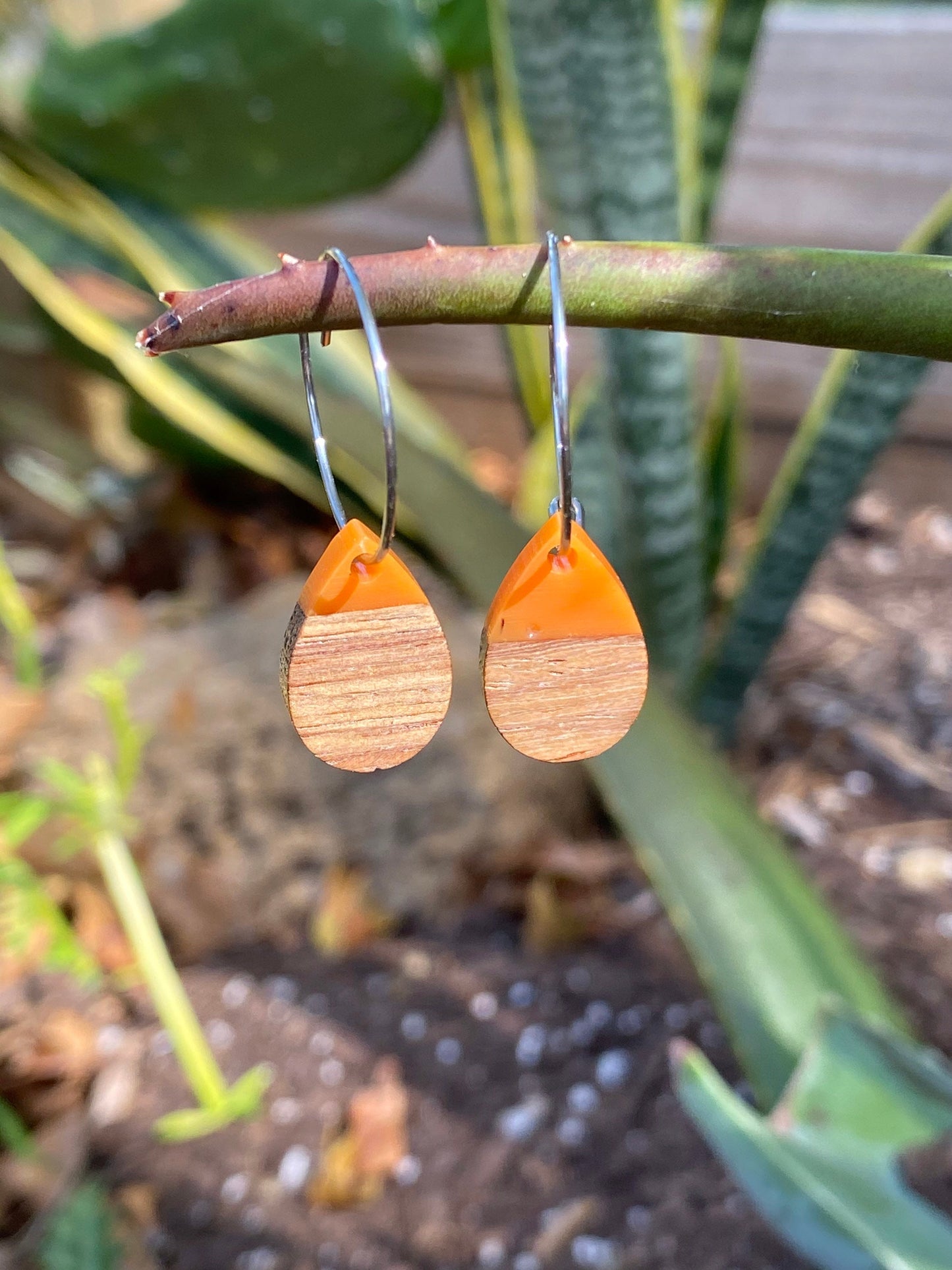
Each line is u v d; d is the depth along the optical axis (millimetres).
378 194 234
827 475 134
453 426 266
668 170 115
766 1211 75
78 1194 110
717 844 107
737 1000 96
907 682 177
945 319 47
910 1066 82
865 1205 76
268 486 239
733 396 156
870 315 48
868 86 194
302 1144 117
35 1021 131
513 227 182
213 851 150
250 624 180
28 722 168
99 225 184
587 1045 124
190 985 137
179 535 232
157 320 47
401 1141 116
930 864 142
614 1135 114
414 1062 124
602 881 143
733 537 222
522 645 66
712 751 119
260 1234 109
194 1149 117
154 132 187
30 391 276
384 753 69
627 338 116
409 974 136
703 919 102
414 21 169
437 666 67
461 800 151
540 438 191
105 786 126
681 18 213
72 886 146
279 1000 134
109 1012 134
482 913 145
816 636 190
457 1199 110
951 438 215
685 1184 109
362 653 66
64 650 209
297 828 151
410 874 147
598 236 120
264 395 165
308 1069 125
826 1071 84
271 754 157
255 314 48
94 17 231
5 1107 117
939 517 221
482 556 138
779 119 203
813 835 149
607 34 105
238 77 176
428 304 50
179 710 162
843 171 202
